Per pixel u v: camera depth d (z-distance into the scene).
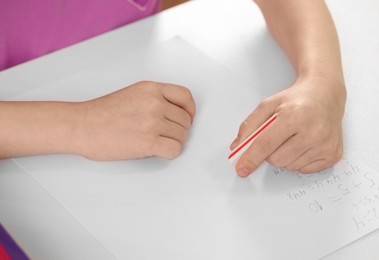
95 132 0.81
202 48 0.97
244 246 0.70
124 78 0.92
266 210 0.74
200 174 0.78
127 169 0.79
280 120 0.81
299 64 0.92
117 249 0.70
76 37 1.13
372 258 0.70
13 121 0.82
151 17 1.03
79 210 0.74
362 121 0.86
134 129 0.81
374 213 0.74
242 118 0.86
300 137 0.80
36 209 0.74
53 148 0.81
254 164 0.79
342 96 0.87
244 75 0.93
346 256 0.70
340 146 0.81
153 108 0.83
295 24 0.96
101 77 0.92
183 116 0.84
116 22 1.13
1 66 1.11
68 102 0.85
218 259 0.69
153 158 0.81
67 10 1.10
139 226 0.72
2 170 0.79
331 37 0.95
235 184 0.77
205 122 0.85
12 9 1.06
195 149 0.82
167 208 0.74
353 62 0.95
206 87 0.90
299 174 0.79
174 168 0.79
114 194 0.76
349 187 0.77
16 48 1.11
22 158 0.81
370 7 1.06
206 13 1.04
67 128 0.82
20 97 0.89
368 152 0.82
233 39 0.99
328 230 0.72
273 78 0.92
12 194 0.76
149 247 0.70
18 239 0.71
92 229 0.72
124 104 0.84
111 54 0.96
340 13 1.05
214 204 0.75
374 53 0.97
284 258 0.69
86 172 0.79
